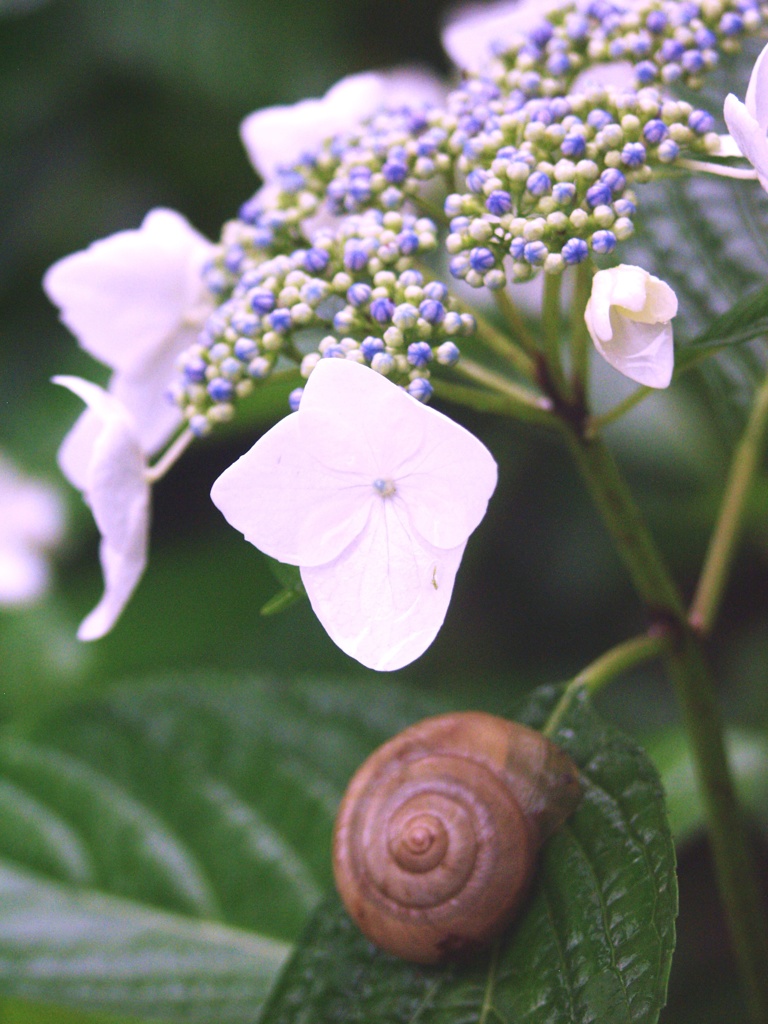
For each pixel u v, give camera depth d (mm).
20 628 513
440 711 394
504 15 378
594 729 319
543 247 302
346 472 287
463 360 330
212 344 325
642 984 292
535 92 334
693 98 362
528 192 307
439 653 525
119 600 333
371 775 313
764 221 364
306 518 288
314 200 341
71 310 354
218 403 322
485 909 303
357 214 334
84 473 349
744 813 473
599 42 335
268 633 496
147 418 360
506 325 437
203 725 397
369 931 309
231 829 389
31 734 400
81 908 386
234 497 285
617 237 305
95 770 397
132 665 502
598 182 306
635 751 312
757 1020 354
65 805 395
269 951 379
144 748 397
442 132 329
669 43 331
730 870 348
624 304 292
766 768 408
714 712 342
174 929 383
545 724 325
